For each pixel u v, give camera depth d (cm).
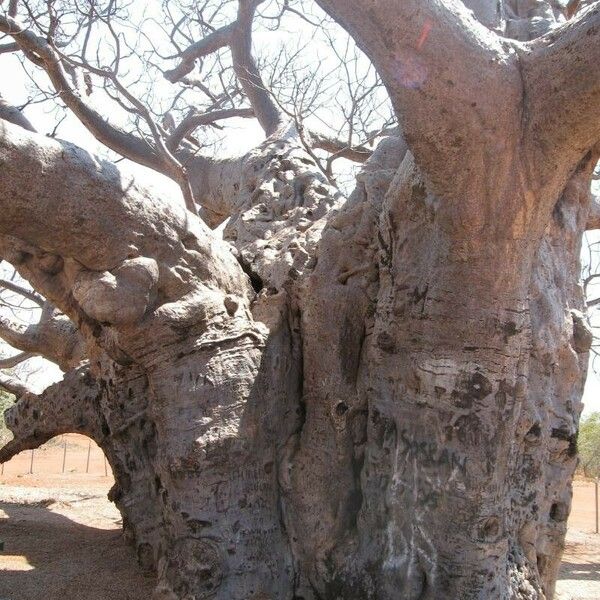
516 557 576
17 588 630
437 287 539
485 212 495
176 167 752
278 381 615
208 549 563
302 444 614
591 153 638
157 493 655
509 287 525
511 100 470
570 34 467
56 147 538
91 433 757
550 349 596
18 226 539
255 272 700
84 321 615
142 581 654
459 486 536
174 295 592
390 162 666
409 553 549
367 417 600
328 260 629
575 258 652
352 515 593
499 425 538
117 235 561
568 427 609
